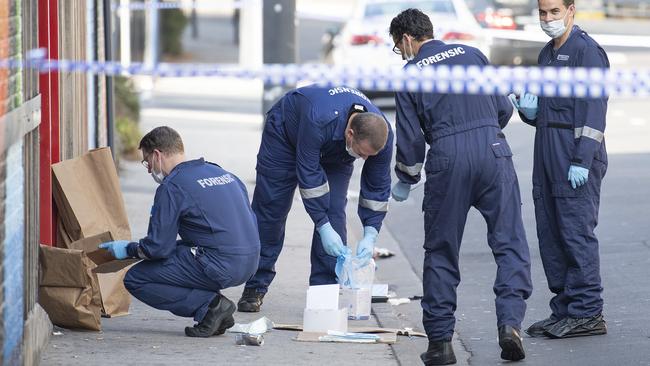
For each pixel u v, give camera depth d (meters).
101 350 16.97
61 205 18.88
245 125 49.66
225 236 17.56
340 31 62.34
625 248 26.08
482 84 15.67
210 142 44.06
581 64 18.23
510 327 16.91
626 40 28.91
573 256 18.66
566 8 18.19
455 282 17.36
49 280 17.61
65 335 17.84
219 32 107.06
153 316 19.70
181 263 17.64
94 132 26.53
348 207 33.06
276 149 19.86
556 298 19.19
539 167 18.89
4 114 13.72
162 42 83.69
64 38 20.98
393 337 18.28
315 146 18.52
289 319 19.97
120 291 19.52
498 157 17.09
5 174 13.84
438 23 51.44
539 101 18.77
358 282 20.28
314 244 20.06
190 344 17.53
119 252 17.38
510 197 17.31
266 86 37.44
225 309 18.12
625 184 34.28
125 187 34.44
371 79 15.97
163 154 17.70
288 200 20.23
